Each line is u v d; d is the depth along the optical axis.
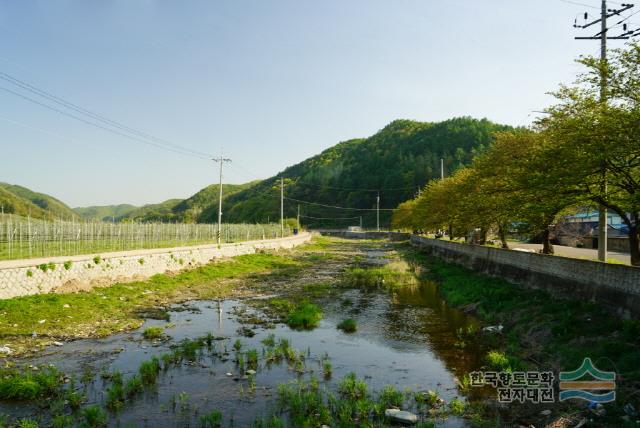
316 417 11.18
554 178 17.33
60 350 16.50
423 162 153.25
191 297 28.25
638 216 18.47
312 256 61.09
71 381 13.23
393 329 20.61
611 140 15.21
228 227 64.69
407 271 41.09
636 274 15.10
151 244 45.34
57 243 39.84
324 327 21.11
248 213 169.12
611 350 13.32
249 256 51.47
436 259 51.72
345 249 78.38
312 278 38.34
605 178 17.12
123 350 16.72
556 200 18.84
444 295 29.47
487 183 29.73
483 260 34.84
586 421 10.28
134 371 14.44
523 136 28.73
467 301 25.59
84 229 39.91
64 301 22.33
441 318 22.84
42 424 10.73
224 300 27.62
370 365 15.53
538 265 23.86
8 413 11.37
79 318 20.77
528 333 17.58
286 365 15.47
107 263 28.11
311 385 13.34
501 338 18.22
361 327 21.00
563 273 20.80
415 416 11.09
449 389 13.21
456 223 41.00
